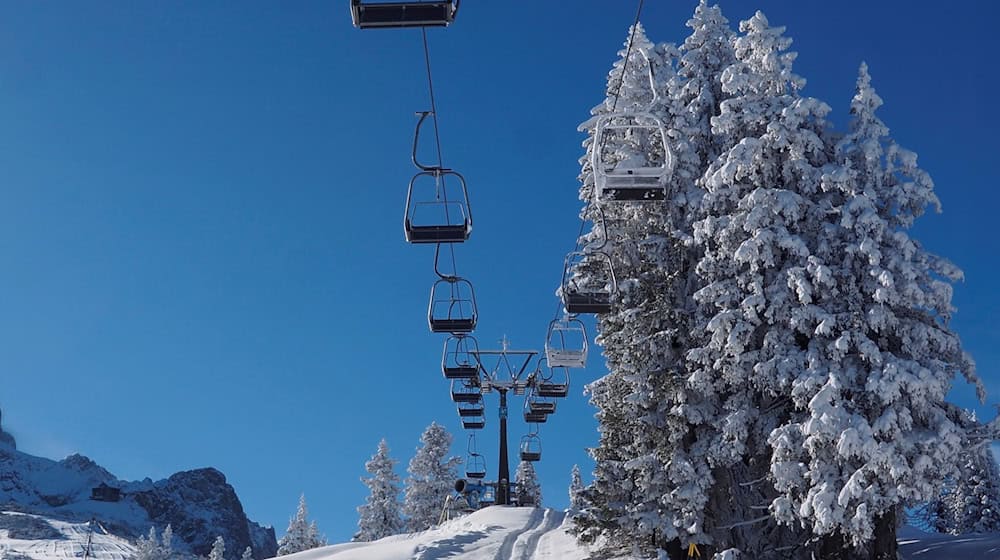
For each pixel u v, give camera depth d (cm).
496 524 4119
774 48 2697
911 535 3725
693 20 3050
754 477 2673
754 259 2455
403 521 7281
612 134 3050
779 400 2553
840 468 2288
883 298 2295
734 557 2405
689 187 2808
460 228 1917
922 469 2191
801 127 2598
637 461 2698
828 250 2452
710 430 2673
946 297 2333
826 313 2377
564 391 3650
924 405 2250
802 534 2561
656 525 2645
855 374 2331
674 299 2780
